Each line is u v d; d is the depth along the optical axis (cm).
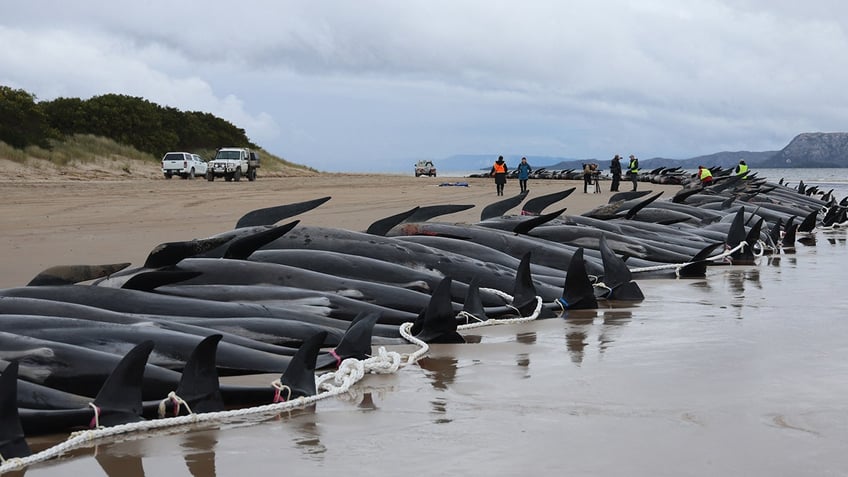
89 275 838
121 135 6875
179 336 707
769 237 1927
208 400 602
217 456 520
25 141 5525
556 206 3100
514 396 647
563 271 1265
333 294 915
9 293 778
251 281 913
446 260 1095
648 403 622
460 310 974
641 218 1998
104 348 683
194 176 5831
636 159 4750
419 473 484
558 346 834
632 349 816
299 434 561
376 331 870
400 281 1012
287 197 3356
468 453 517
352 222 2134
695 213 2192
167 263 864
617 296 1139
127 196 3303
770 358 769
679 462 496
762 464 491
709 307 1080
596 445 528
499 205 1530
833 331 905
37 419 554
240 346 738
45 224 2047
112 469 500
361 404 633
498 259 1185
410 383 692
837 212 2723
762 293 1213
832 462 494
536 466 492
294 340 796
